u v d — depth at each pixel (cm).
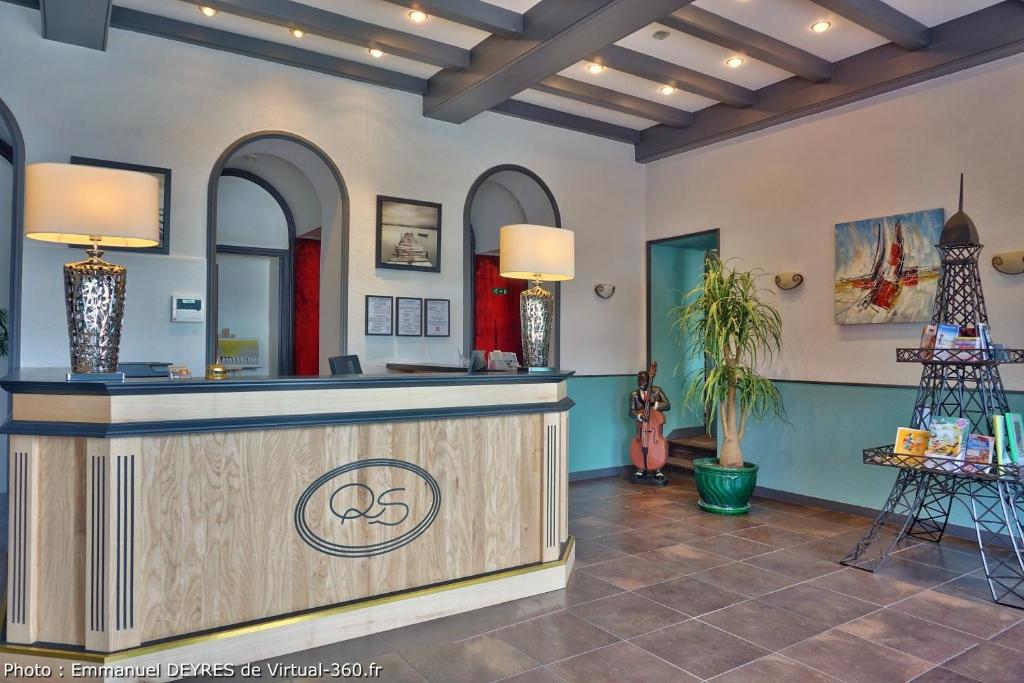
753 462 557
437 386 298
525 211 638
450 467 303
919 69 434
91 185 241
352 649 264
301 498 265
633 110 560
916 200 454
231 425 248
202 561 246
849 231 488
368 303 492
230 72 442
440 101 495
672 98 561
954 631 285
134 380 242
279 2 388
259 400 256
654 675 245
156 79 418
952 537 427
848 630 286
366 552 281
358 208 489
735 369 484
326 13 404
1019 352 362
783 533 437
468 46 455
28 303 380
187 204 426
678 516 482
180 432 239
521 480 326
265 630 254
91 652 229
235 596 252
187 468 243
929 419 368
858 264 481
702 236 612
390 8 402
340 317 485
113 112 404
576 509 502
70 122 392
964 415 425
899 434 368
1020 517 402
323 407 269
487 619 295
